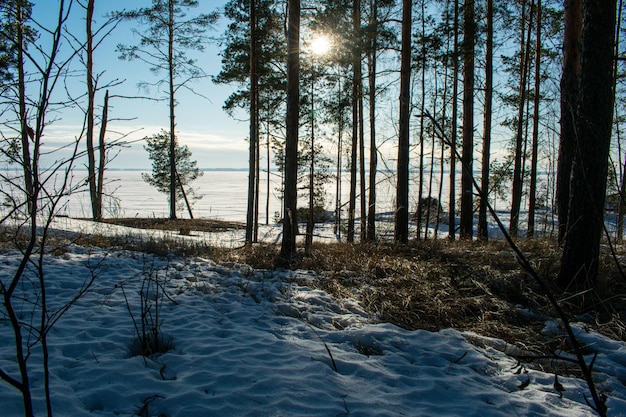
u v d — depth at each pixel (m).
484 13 12.80
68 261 7.52
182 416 3.16
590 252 6.41
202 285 6.68
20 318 4.78
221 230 21.05
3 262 6.93
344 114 14.92
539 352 4.92
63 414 3.00
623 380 4.45
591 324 5.73
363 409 3.42
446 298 6.44
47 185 1.96
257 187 17.11
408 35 10.30
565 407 3.79
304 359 4.25
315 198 25.92
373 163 14.80
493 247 9.62
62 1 1.80
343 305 6.12
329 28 11.39
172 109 22.56
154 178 31.98
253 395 3.48
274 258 8.80
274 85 16.02
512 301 6.47
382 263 8.16
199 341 4.53
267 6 14.95
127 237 10.24
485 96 13.33
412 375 4.21
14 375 3.49
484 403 3.72
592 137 6.02
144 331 4.25
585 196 6.27
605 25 5.70
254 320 5.38
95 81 1.89
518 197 13.91
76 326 4.68
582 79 5.98
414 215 24.47
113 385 3.47
